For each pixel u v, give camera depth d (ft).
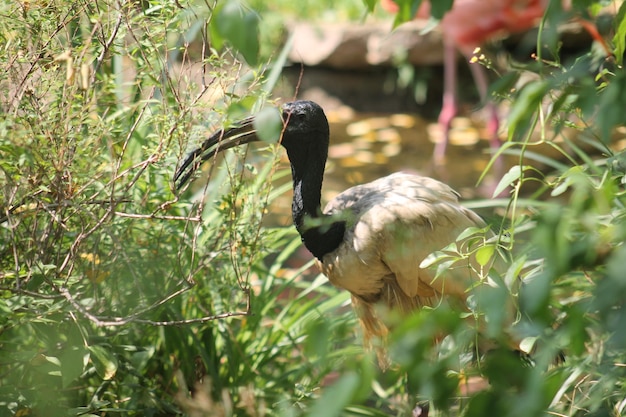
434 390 11.00
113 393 22.48
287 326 25.94
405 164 52.13
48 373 19.45
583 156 22.41
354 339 26.35
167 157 20.30
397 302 23.79
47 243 19.67
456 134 57.21
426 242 22.59
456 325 10.71
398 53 60.75
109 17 19.08
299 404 20.07
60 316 20.17
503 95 17.72
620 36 13.52
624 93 11.91
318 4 66.90
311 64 63.16
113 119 20.47
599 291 10.03
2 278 18.74
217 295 24.68
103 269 21.53
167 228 22.34
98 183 20.74
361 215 23.15
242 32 14.06
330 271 24.00
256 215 23.59
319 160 23.56
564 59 52.95
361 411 23.03
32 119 17.67
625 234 10.68
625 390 15.29
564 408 18.11
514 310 17.80
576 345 10.94
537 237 10.62
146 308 20.34
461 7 48.26
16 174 17.94
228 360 24.12
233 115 19.06
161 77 20.77
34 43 18.38
